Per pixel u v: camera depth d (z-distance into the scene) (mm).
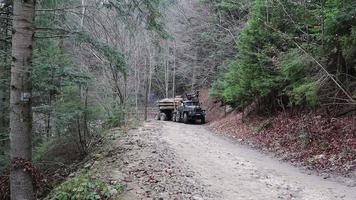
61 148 13125
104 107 15852
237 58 22531
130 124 20469
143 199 6984
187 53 36906
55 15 9422
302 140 13430
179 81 45094
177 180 8414
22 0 6828
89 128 14344
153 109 41281
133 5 8953
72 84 9734
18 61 6801
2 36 9281
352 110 13172
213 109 34125
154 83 46188
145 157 10859
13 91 6836
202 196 7383
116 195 7234
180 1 33844
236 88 20750
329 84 13227
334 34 11297
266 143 15531
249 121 21391
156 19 9406
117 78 19203
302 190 8148
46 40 10648
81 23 10289
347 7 10312
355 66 12258
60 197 7219
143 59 28672
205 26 32250
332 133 12656
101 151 12766
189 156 11875
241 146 15805
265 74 17984
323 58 12703
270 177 9398
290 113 17609
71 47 11773
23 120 6867
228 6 25422
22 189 6855
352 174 9391
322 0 12188
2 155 9742
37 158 11484
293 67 13461
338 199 7441
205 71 36656
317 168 10617
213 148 14352
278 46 17219
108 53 8773
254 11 18609
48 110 10758
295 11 14562
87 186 7395
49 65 8266
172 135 17812
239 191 7973
